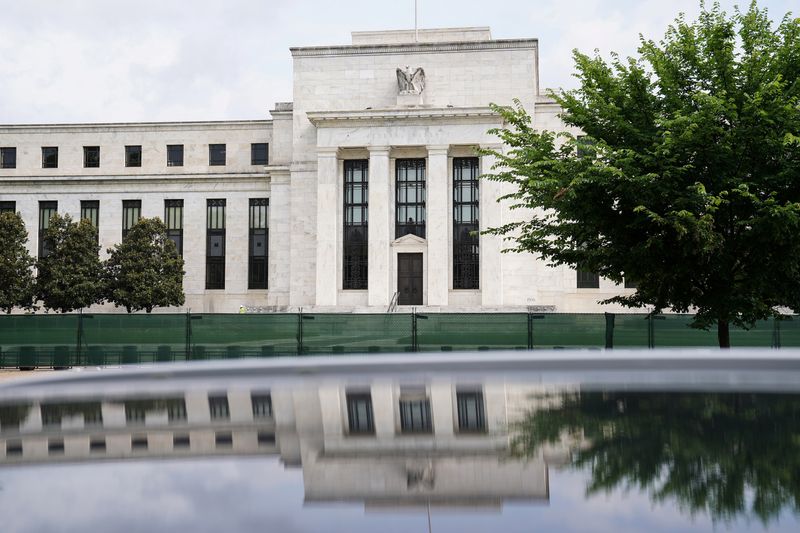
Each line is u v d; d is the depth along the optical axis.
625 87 21.55
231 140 67.81
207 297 65.62
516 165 22.17
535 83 64.00
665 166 19.31
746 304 19.73
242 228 66.06
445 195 59.44
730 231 20.28
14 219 56.59
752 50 20.28
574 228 21.53
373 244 59.59
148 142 68.12
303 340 29.64
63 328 31.39
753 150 19.25
